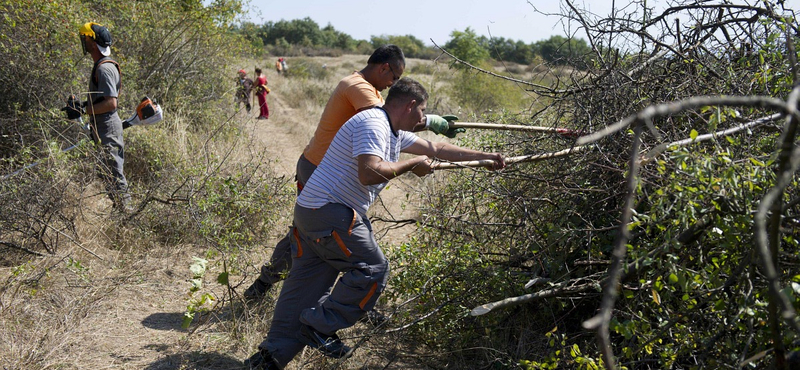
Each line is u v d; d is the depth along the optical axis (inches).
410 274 140.2
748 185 81.1
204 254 184.5
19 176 179.5
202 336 135.9
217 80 390.3
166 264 173.5
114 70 199.6
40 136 222.2
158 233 191.9
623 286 95.3
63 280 154.7
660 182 103.5
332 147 115.3
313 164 144.6
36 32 239.0
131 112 281.0
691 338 91.4
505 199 135.3
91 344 128.3
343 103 136.6
